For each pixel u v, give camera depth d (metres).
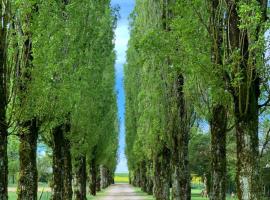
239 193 11.85
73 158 33.94
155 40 14.52
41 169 61.59
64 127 25.98
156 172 45.16
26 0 14.59
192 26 13.85
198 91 17.75
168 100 25.64
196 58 12.84
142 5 31.50
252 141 11.95
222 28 13.53
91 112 32.62
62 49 20.27
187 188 24.61
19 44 15.62
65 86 18.61
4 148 12.38
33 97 15.91
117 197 54.62
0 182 11.99
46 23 16.67
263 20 12.28
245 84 12.03
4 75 13.32
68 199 27.28
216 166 17.33
